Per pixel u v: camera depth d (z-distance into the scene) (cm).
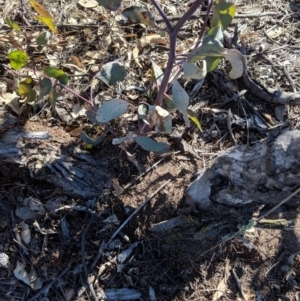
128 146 62
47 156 58
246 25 78
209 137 65
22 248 59
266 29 78
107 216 60
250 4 81
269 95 67
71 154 60
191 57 48
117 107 50
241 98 68
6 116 59
